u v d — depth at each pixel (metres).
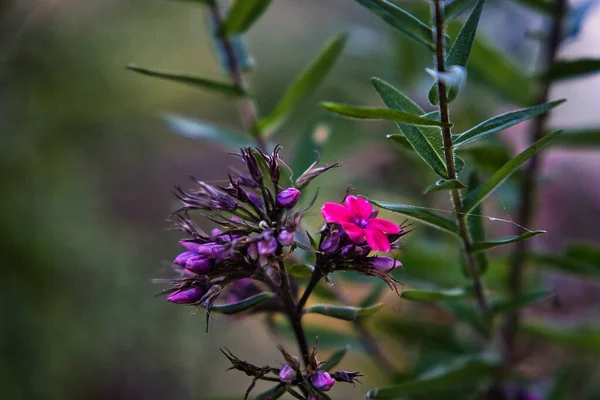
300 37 1.28
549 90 0.60
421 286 0.60
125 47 1.12
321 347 0.60
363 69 0.75
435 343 0.61
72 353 0.89
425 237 0.64
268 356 0.97
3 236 0.85
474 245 0.50
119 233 1.01
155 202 1.11
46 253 0.88
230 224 0.48
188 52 1.22
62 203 0.92
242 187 0.51
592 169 0.79
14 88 0.93
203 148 1.19
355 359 0.82
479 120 0.68
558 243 0.79
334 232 0.48
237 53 0.60
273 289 0.49
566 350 0.67
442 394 0.59
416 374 0.59
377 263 0.48
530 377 0.60
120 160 1.11
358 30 0.73
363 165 0.72
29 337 0.86
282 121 0.60
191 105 1.20
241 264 0.49
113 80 1.07
